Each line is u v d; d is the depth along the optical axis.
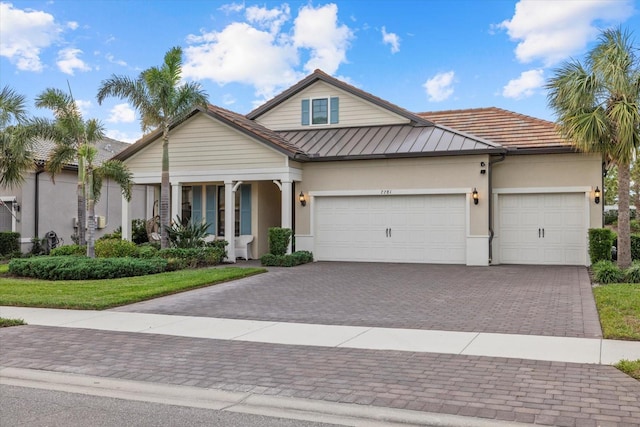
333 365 6.69
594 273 14.30
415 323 9.13
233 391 5.83
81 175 18.12
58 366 6.86
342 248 19.91
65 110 19.69
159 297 12.20
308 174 20.17
